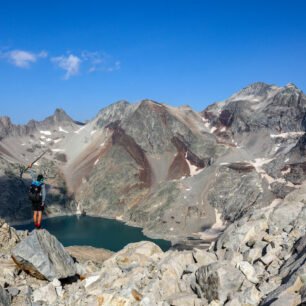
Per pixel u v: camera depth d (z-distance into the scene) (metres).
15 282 11.74
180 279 10.38
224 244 12.70
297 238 10.48
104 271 12.65
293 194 13.36
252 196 147.50
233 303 8.18
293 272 8.30
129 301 9.41
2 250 15.31
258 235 11.92
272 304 7.11
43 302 10.56
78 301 10.50
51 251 12.73
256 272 9.52
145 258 13.01
